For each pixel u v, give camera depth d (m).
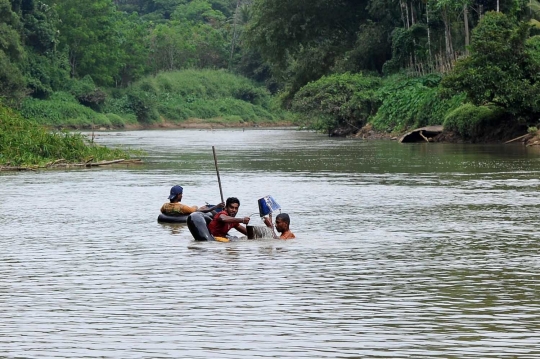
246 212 19.34
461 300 10.34
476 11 59.88
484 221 17.36
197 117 122.31
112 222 18.03
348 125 66.12
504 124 46.78
